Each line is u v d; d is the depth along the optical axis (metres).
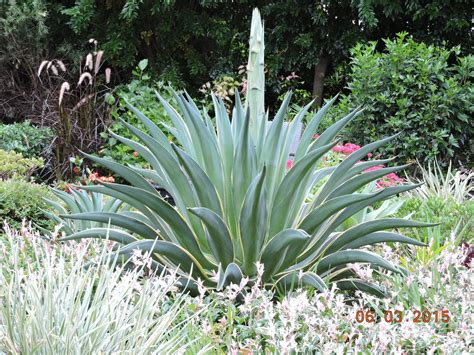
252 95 3.53
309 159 3.13
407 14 11.18
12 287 2.28
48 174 9.53
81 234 3.19
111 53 11.59
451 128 8.33
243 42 12.37
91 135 9.51
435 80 8.19
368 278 3.02
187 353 2.34
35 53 11.72
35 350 2.01
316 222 3.16
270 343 2.40
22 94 11.35
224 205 3.38
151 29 12.14
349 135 8.31
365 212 4.08
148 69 12.23
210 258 3.41
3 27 11.41
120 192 3.24
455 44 11.13
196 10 12.37
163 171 3.57
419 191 6.45
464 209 5.16
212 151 3.38
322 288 2.92
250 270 3.22
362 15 10.60
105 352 2.09
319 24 11.41
